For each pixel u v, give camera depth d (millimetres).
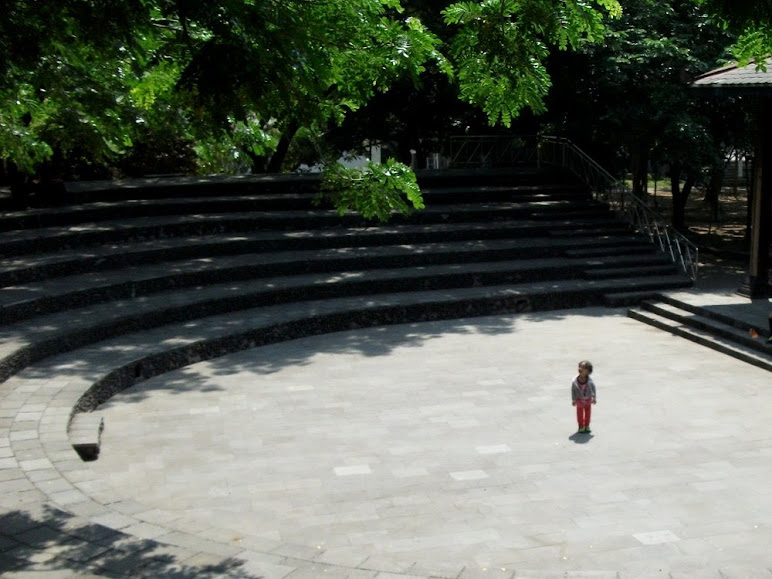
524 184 26641
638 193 30000
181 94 7895
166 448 11227
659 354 16094
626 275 21359
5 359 12766
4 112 9281
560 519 8969
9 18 6820
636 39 24016
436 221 23750
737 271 23359
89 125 9211
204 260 20047
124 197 22844
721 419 12352
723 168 26562
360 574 6734
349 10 7535
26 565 6773
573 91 25125
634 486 9898
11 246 18156
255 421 12344
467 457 10891
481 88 7895
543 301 19906
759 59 8859
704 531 8633
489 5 7461
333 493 9719
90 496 8648
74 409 11672
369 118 28188
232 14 6250
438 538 8508
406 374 14805
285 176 25188
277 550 7723
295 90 6926
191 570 6715
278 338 17031
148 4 6680
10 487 8625
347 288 19469
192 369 15016
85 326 14914
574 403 11695
